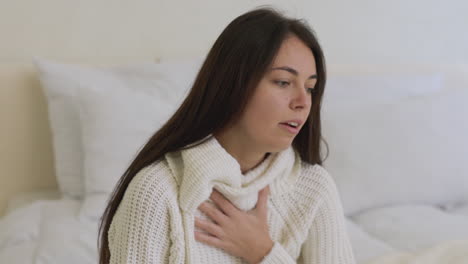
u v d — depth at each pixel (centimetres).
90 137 176
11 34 200
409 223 174
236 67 86
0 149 194
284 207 100
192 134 90
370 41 249
